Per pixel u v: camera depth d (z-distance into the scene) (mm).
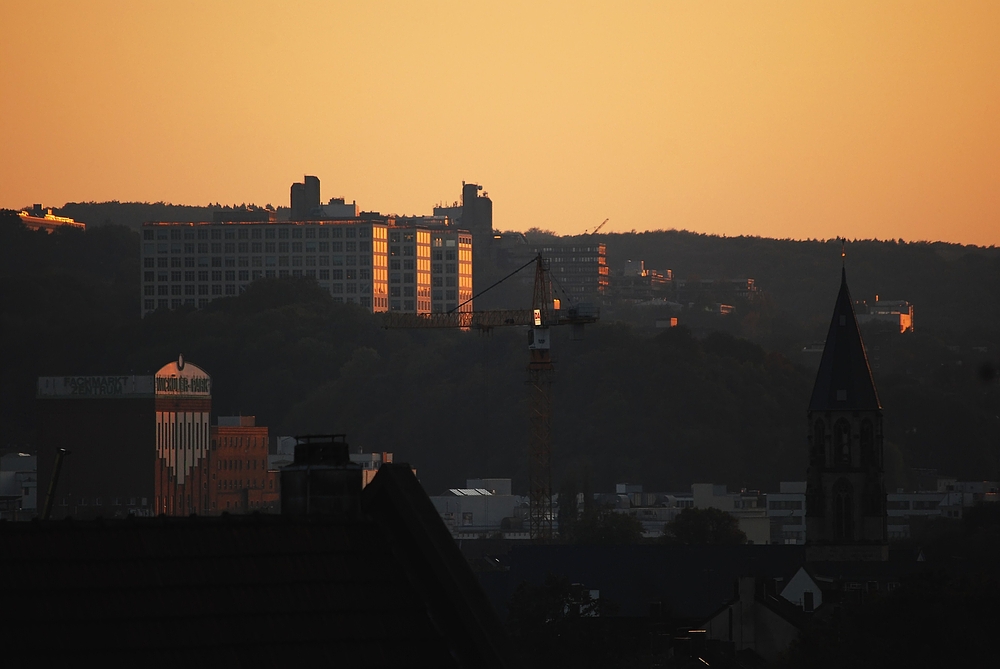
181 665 102875
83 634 102125
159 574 107062
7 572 103188
